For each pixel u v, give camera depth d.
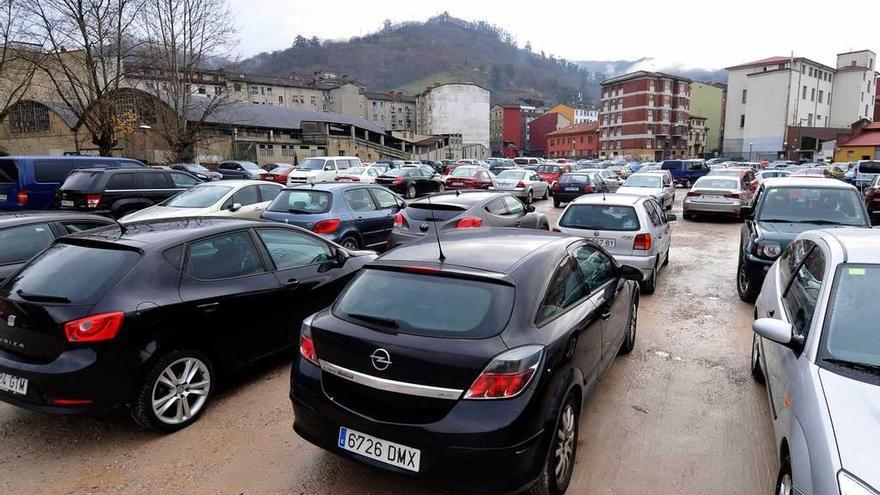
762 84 68.50
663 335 5.86
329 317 3.14
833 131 64.19
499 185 21.62
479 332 2.75
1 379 3.55
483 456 2.56
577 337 3.20
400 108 99.56
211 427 3.89
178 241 4.02
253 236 4.62
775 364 3.39
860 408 2.32
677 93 78.69
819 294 3.07
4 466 3.42
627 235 7.16
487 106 91.06
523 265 3.16
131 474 3.33
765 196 7.77
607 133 83.12
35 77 29.69
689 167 35.41
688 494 3.12
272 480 3.26
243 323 4.26
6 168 12.12
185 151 29.11
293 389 3.12
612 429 3.83
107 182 11.37
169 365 3.75
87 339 3.36
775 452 3.55
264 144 48.69
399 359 2.72
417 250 3.53
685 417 4.01
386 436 2.73
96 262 3.75
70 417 4.02
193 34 27.55
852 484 2.01
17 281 3.75
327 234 8.39
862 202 7.31
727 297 7.45
